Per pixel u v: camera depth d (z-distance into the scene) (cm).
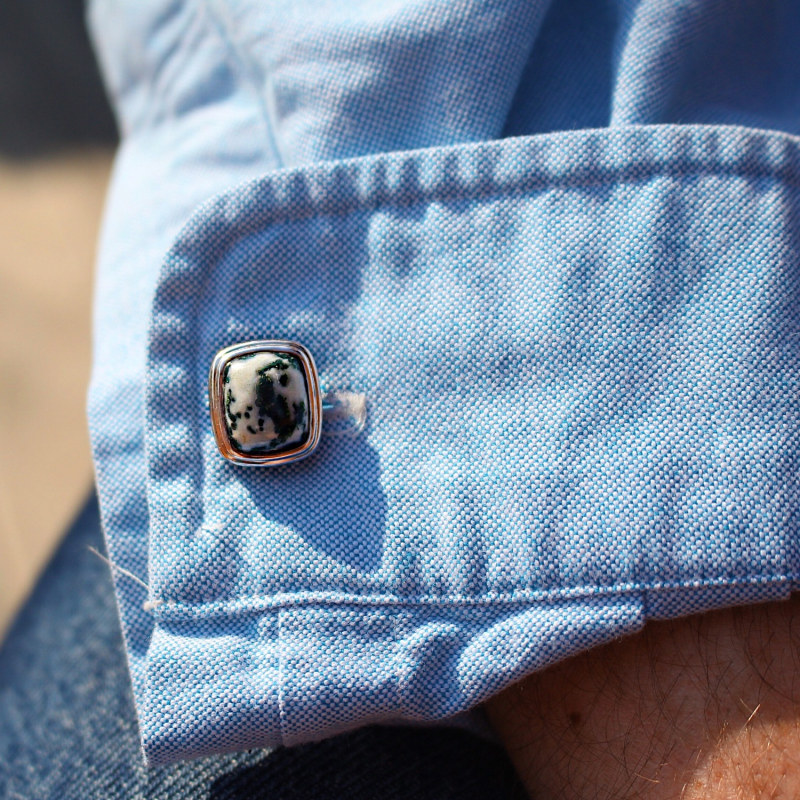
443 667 25
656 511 24
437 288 25
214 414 25
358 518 25
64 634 32
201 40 29
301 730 24
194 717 24
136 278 28
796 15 27
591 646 24
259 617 25
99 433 26
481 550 25
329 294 26
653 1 26
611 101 27
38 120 66
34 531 52
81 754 28
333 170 25
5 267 61
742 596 24
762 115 27
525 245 25
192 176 28
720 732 24
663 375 25
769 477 24
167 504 25
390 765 26
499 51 26
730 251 25
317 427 25
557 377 25
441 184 25
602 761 25
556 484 25
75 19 69
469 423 25
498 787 26
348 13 26
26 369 57
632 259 25
